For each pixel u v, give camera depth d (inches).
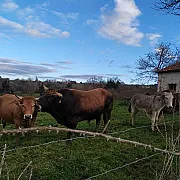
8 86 1026.7
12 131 97.4
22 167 207.8
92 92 351.3
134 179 198.1
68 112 309.7
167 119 496.4
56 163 218.8
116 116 548.1
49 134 345.4
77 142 295.9
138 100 437.7
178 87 840.3
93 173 201.0
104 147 277.3
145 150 265.4
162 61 1314.0
